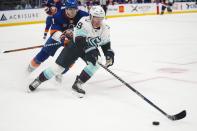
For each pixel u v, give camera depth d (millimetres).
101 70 5652
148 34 11164
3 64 6465
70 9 4477
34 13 15641
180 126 3174
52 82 4883
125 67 5938
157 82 4848
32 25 15102
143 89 4484
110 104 3871
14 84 4844
